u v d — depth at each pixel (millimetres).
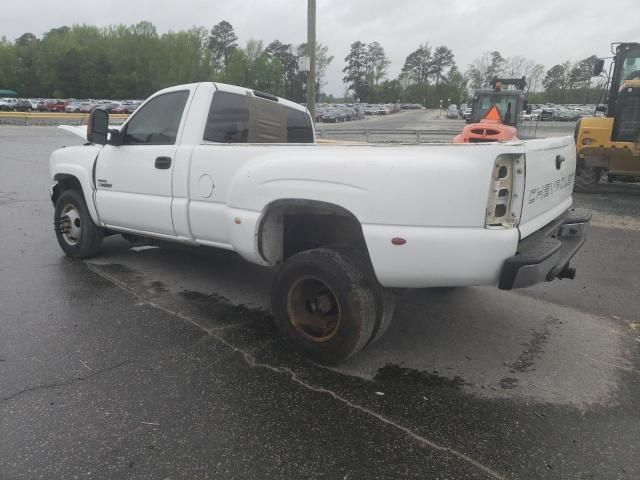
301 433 2809
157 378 3320
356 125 47531
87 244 5672
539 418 3012
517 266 3025
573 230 4020
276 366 3531
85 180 5414
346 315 3344
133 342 3820
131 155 4895
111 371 3387
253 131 5059
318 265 3398
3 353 3570
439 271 3107
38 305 4453
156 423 2852
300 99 102500
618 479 2521
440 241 3049
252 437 2760
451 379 3447
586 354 3852
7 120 37750
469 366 3633
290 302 3615
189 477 2453
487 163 2947
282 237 3957
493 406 3127
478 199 2977
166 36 106500
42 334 3893
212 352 3701
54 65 100938
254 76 99500
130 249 6375
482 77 107062
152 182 4711
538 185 3389
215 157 4160
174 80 103250
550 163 3586
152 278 5301
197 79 105812
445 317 4527
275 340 3932
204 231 4352
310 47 13672
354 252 3484
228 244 4234
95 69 100812
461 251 3027
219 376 3373
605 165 11086
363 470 2537
